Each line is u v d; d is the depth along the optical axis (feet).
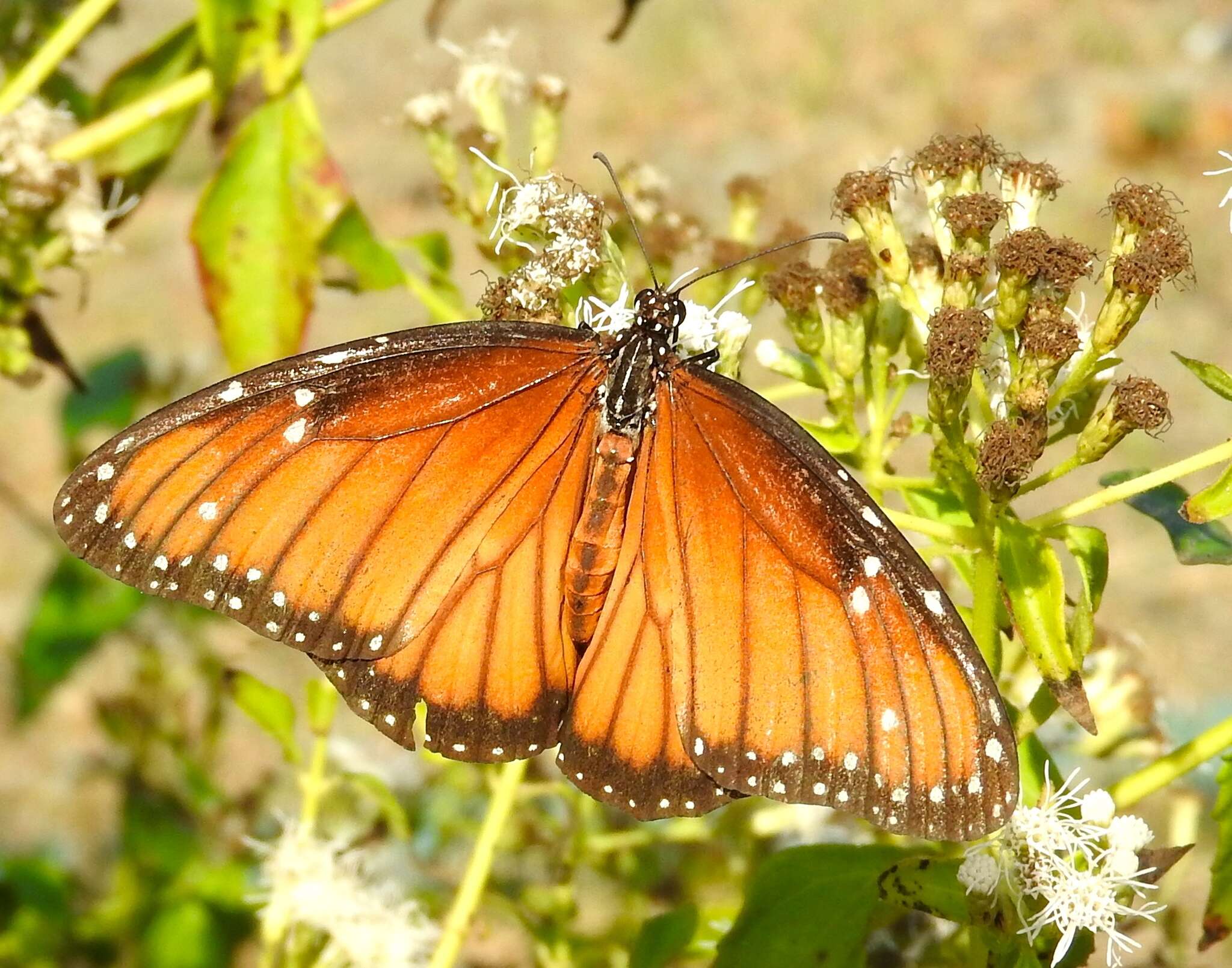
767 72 4.79
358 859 1.26
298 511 1.08
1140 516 2.74
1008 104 4.61
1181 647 2.41
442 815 1.34
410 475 1.09
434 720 1.10
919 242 1.17
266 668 1.92
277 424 1.08
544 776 1.33
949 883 1.11
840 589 1.07
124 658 2.06
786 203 3.96
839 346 1.16
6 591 2.51
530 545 1.11
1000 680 1.21
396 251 1.28
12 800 1.93
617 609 1.10
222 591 1.08
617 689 1.10
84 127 1.28
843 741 1.06
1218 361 3.00
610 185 3.17
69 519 1.06
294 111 1.19
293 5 1.19
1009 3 5.21
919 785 1.05
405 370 1.10
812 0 5.26
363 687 1.09
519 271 1.16
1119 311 1.10
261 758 1.63
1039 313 1.10
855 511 1.07
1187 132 4.25
